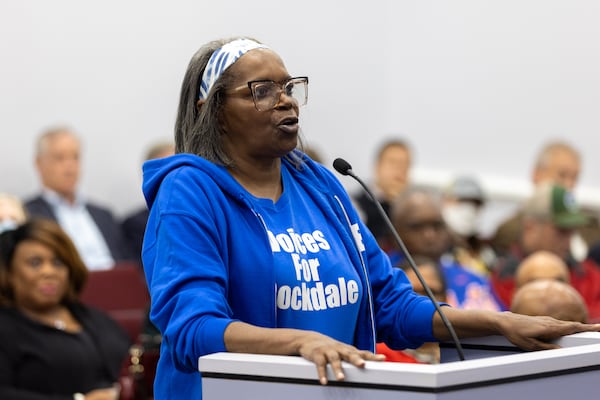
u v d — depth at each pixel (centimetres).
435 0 1617
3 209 1020
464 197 1224
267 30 1463
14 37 1255
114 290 958
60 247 791
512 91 1570
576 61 1534
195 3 1388
